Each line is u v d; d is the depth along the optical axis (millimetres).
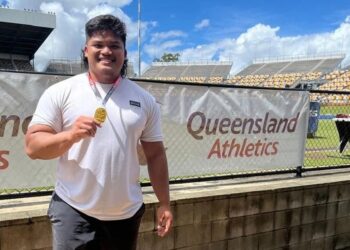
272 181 4621
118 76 2168
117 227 2180
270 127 4668
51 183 3480
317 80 47469
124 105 2121
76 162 2070
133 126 2117
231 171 4434
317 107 9039
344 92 5324
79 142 2055
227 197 3990
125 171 2115
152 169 2355
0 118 3191
